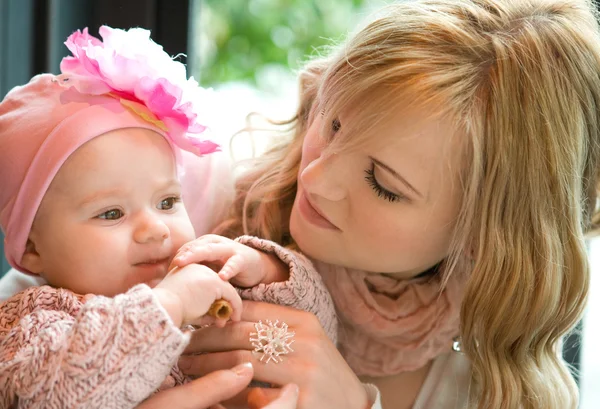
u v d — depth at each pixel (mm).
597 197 1197
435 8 1058
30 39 1454
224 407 1009
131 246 986
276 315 1033
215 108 1281
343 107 1016
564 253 1099
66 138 969
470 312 1103
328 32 1797
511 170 1032
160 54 1064
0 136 1011
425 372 1251
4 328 959
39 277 1141
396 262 1084
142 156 993
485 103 1018
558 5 1094
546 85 1020
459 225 1062
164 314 841
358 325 1188
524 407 1127
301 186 1112
